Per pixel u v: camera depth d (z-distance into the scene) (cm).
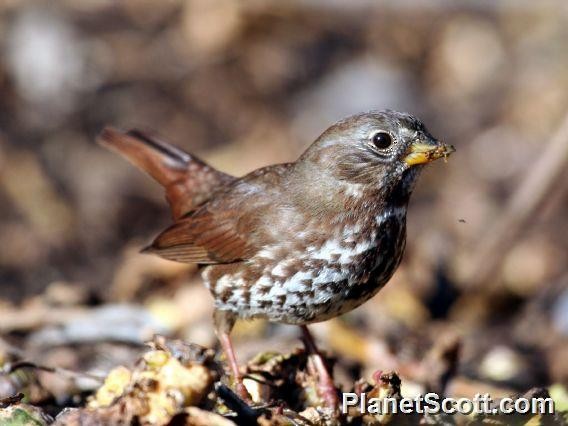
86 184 1553
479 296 1379
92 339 1050
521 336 1299
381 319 1180
